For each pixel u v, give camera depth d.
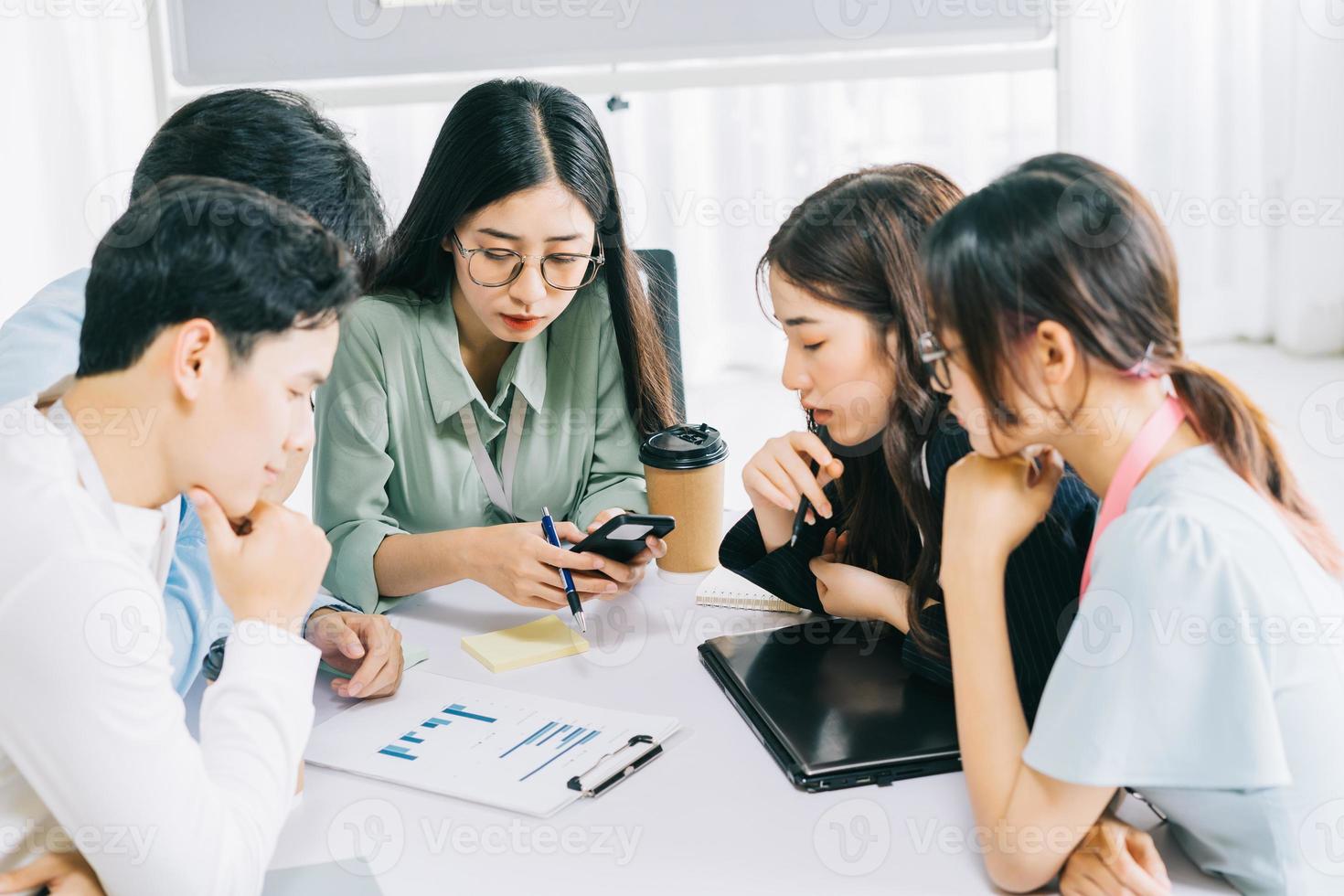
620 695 1.19
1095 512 1.11
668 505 1.44
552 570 1.32
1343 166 4.02
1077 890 0.87
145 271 0.83
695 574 1.47
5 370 1.19
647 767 1.06
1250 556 0.83
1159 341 0.88
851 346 1.17
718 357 4.30
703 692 1.19
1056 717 0.85
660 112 4.02
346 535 1.47
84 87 3.41
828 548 1.35
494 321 1.46
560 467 1.62
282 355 0.86
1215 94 4.08
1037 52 2.42
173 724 0.83
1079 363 0.87
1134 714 0.83
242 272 0.83
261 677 0.91
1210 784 0.83
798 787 1.01
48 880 0.84
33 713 0.79
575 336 1.63
